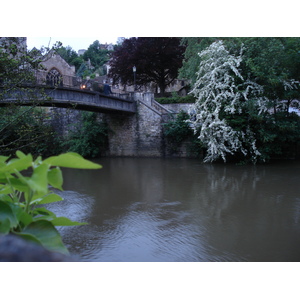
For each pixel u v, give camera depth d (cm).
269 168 1505
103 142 2359
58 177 99
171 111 2336
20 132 857
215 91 1700
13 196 130
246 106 1540
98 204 898
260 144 1664
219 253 539
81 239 607
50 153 2423
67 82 2150
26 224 110
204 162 1781
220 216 769
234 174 1362
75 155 94
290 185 1109
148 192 1055
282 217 754
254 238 619
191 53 2356
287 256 525
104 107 1931
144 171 1534
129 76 3475
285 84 1516
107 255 525
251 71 1609
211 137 1638
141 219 747
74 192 1070
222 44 1752
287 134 1596
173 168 1602
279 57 1536
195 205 877
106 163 1938
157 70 3506
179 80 4131
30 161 97
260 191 1028
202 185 1151
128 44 3403
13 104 807
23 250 68
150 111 2230
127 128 2317
